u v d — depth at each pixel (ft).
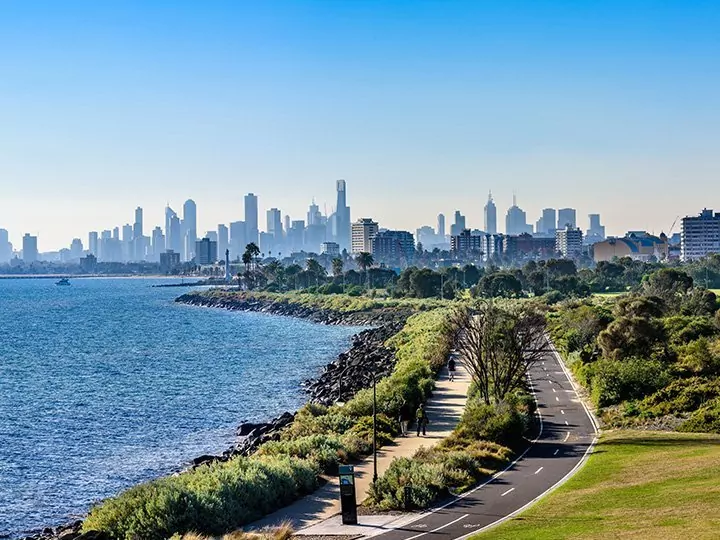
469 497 184.85
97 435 314.55
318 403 357.82
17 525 211.61
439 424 279.90
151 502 166.71
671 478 181.37
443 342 422.41
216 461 228.84
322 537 158.92
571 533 140.46
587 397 328.08
